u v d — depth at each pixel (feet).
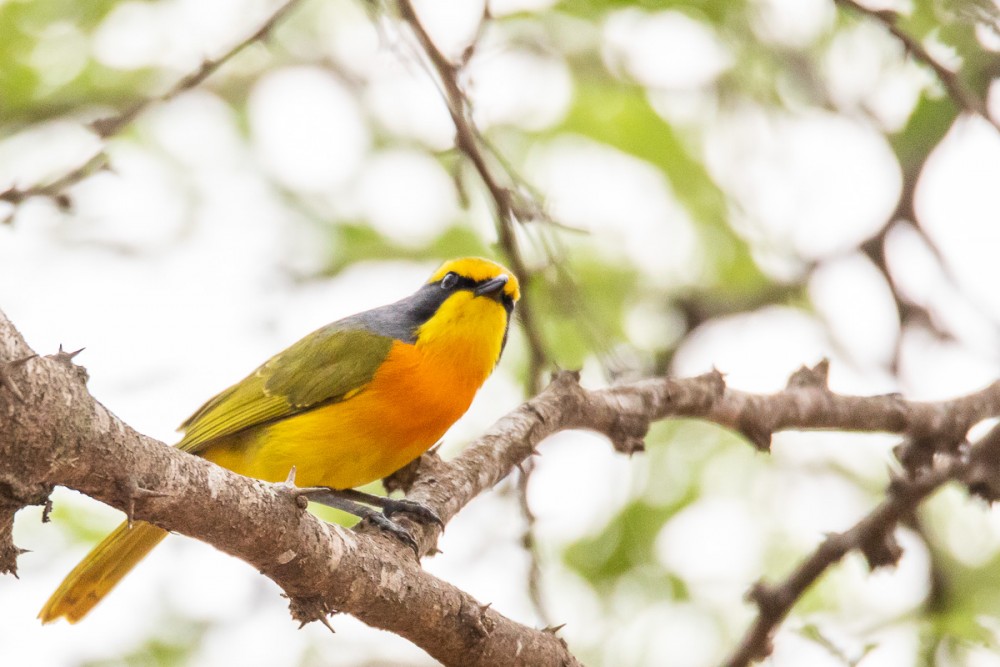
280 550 19.86
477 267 34.37
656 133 49.16
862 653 32.19
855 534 32.07
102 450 17.30
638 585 43.24
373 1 28.35
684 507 44.60
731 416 31.42
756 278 51.34
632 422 30.48
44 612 30.30
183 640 40.09
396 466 33.24
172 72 47.93
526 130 49.29
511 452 29.19
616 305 49.49
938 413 31.89
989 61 35.50
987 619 35.47
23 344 16.49
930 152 41.04
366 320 34.37
